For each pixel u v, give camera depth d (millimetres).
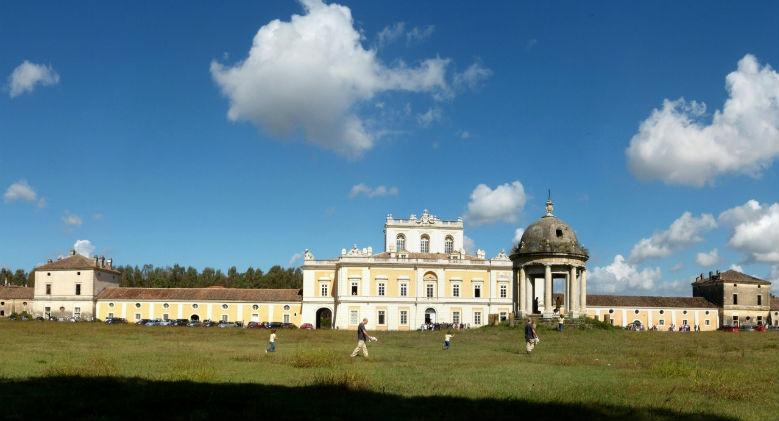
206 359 33219
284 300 127188
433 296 122438
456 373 27844
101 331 69125
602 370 30141
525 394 21578
